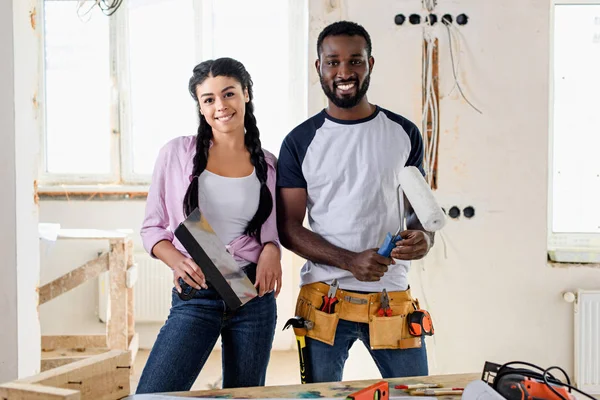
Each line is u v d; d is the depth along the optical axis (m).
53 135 4.22
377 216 1.89
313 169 1.91
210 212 1.83
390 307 1.92
